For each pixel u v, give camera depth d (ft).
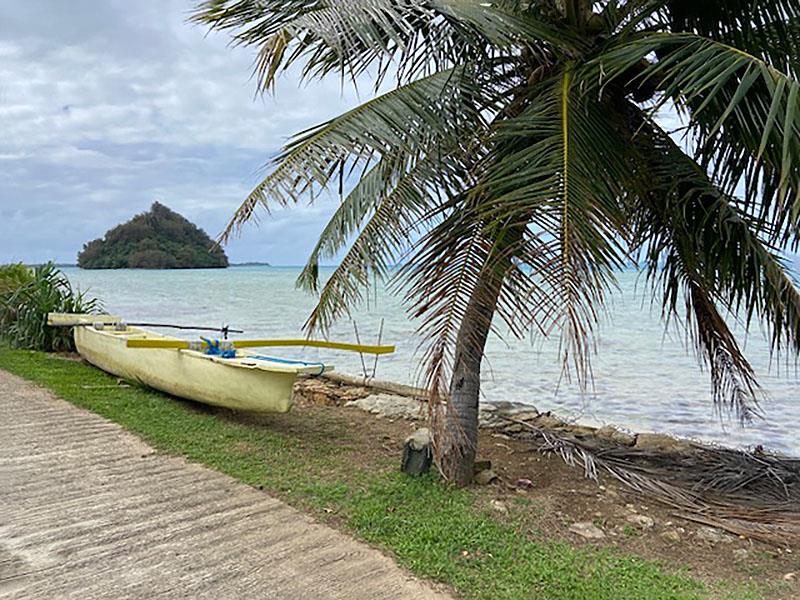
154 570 9.44
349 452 16.05
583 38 12.09
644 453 17.35
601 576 9.78
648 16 12.03
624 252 9.23
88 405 19.62
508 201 8.99
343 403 22.58
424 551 10.36
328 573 9.55
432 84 12.60
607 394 29.09
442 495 12.92
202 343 19.52
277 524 11.33
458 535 11.00
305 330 13.38
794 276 11.69
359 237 12.79
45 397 20.71
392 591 9.06
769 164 10.41
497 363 37.78
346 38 9.85
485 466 14.47
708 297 14.97
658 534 11.69
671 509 13.07
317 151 10.87
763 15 11.44
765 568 10.38
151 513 11.64
